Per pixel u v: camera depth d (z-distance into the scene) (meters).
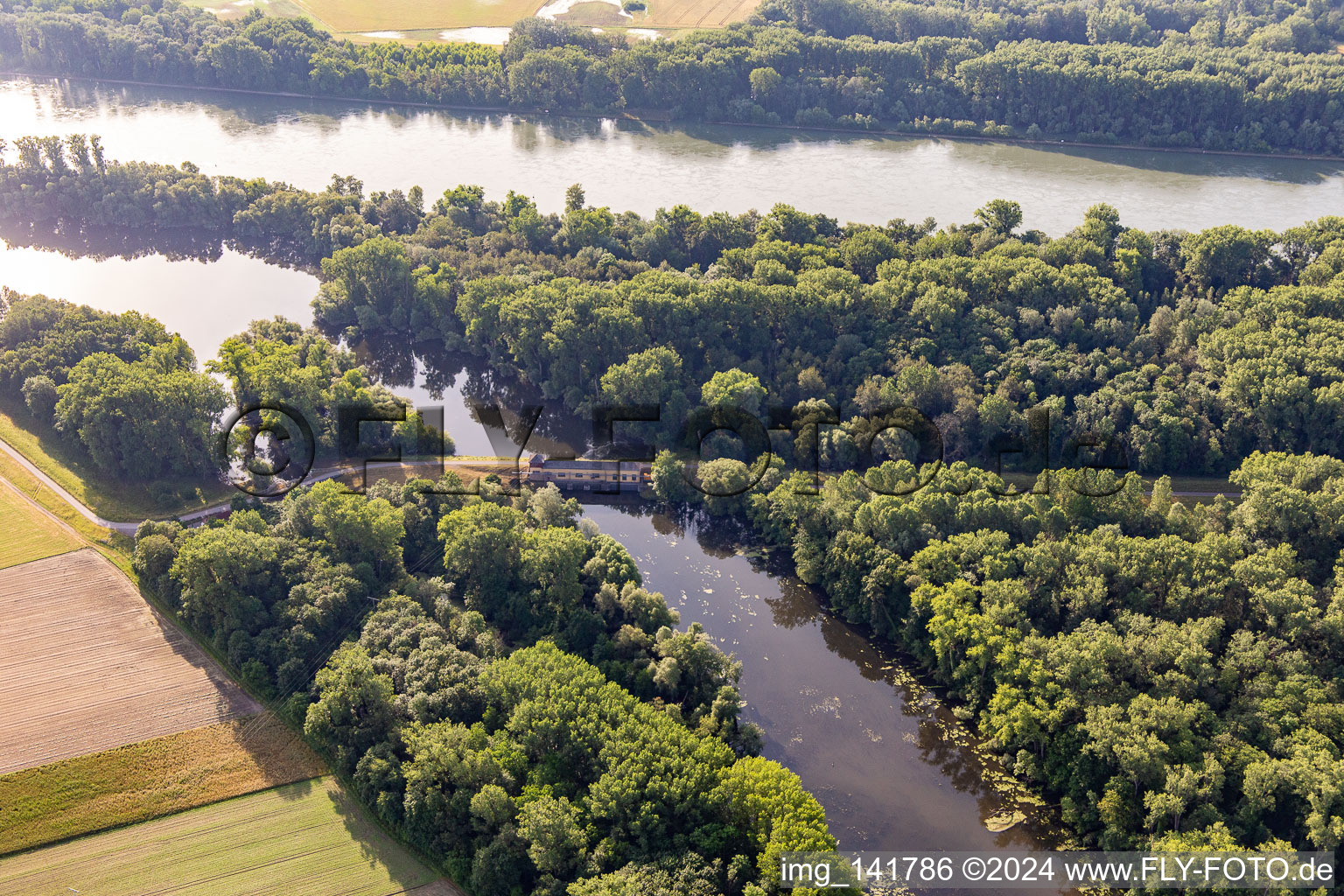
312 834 185.50
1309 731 184.12
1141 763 182.12
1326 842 168.25
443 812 181.75
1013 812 198.75
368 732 195.75
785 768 190.75
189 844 183.62
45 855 181.88
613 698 196.00
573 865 171.50
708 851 172.88
